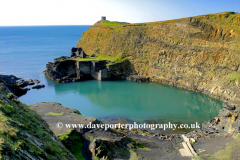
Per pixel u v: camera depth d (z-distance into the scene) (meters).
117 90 83.88
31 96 74.12
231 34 75.00
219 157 34.62
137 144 39.38
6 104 22.59
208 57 79.75
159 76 94.94
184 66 86.62
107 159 30.95
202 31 83.31
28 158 15.23
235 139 40.41
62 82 91.81
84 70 100.12
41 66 121.75
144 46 102.81
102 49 121.06
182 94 79.69
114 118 57.62
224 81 72.81
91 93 79.62
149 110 64.06
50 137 23.55
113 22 148.00
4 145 14.08
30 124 22.84
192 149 38.06
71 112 47.69
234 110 45.81
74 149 32.66
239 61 70.75
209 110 64.69
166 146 40.19
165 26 96.31
